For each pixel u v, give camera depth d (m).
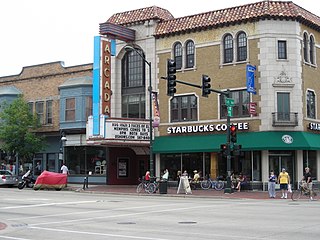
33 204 25.17
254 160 35.62
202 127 37.53
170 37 40.00
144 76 41.62
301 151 35.22
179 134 38.91
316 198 29.44
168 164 39.75
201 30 38.38
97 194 34.69
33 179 43.47
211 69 37.72
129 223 16.89
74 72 46.00
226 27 37.22
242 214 19.34
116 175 43.56
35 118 45.81
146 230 14.98
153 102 38.03
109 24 39.88
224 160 37.00
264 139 34.53
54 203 25.75
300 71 35.78
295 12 35.69
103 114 38.81
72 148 46.22
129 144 39.09
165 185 33.62
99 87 39.47
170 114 39.47
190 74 38.75
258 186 35.19
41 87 48.12
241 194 32.38
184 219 17.84
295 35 35.69
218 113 37.06
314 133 36.75
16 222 17.77
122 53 42.78
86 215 19.77
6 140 44.72
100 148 44.44
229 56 37.12
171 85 26.53
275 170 35.25
